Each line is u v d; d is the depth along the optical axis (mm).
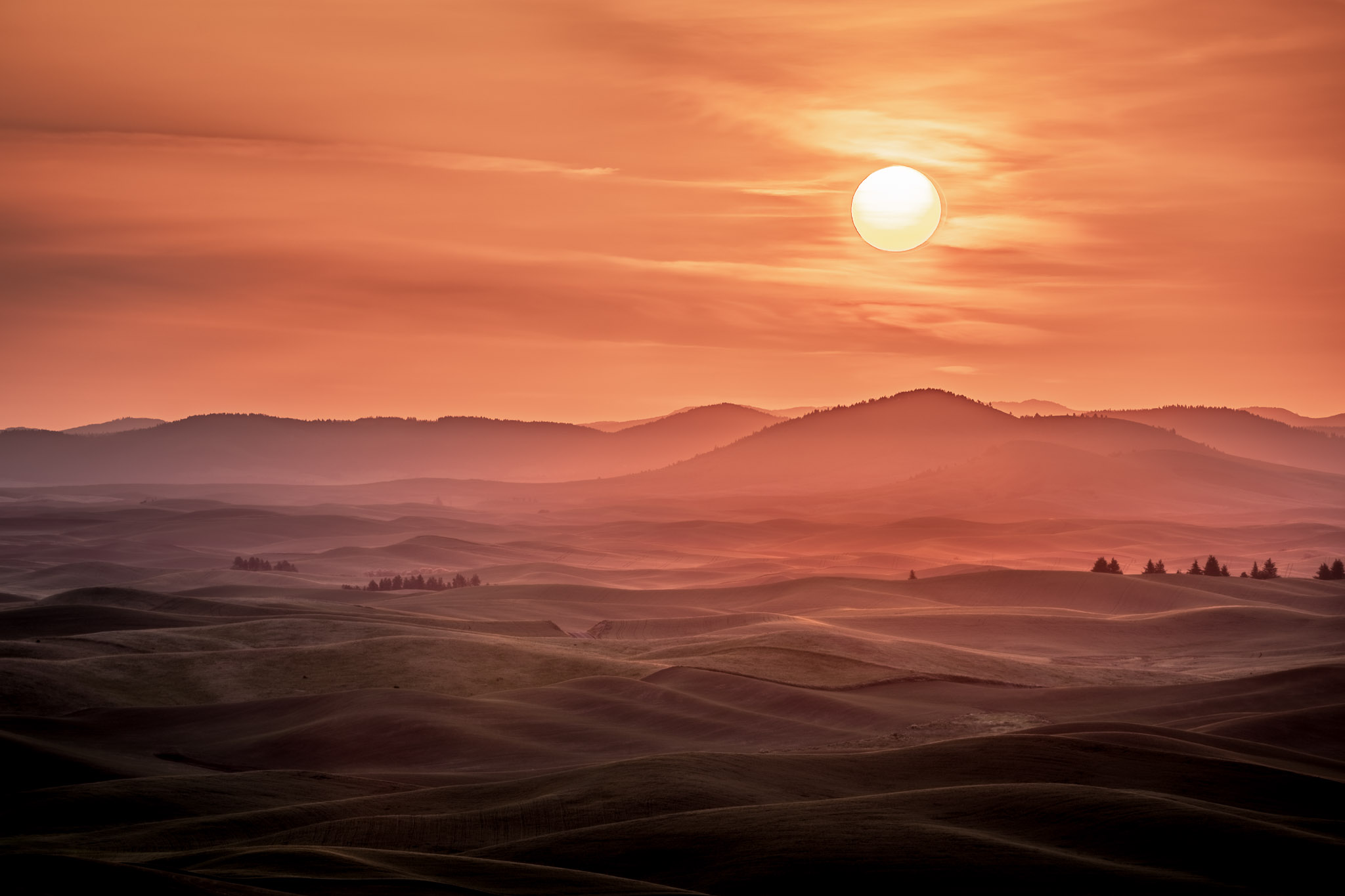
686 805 160750
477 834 157750
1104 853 133750
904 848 133250
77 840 162625
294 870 127188
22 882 99688
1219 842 132875
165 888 103062
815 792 173000
